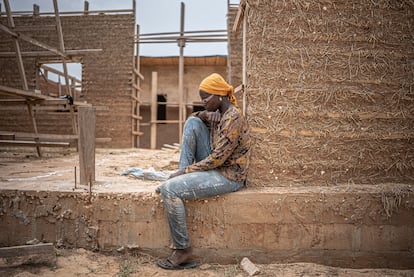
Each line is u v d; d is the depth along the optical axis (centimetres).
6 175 387
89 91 1184
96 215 279
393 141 300
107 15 1179
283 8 297
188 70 1550
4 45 1188
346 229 279
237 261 278
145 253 279
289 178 296
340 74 298
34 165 522
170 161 650
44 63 1215
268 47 296
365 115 297
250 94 295
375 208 277
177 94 1552
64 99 739
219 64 1521
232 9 1119
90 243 281
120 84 1176
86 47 1184
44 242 283
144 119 1585
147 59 1451
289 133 296
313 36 297
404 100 300
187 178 258
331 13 298
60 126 1158
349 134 296
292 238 279
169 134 1555
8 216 285
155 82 1207
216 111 290
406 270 277
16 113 1163
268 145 295
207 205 274
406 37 301
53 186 300
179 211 254
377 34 299
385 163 300
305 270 266
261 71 296
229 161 272
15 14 1191
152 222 276
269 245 279
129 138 1173
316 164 297
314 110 297
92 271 252
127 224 278
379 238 279
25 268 247
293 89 296
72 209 280
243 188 287
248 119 295
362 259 280
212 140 289
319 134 296
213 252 278
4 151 838
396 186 288
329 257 280
